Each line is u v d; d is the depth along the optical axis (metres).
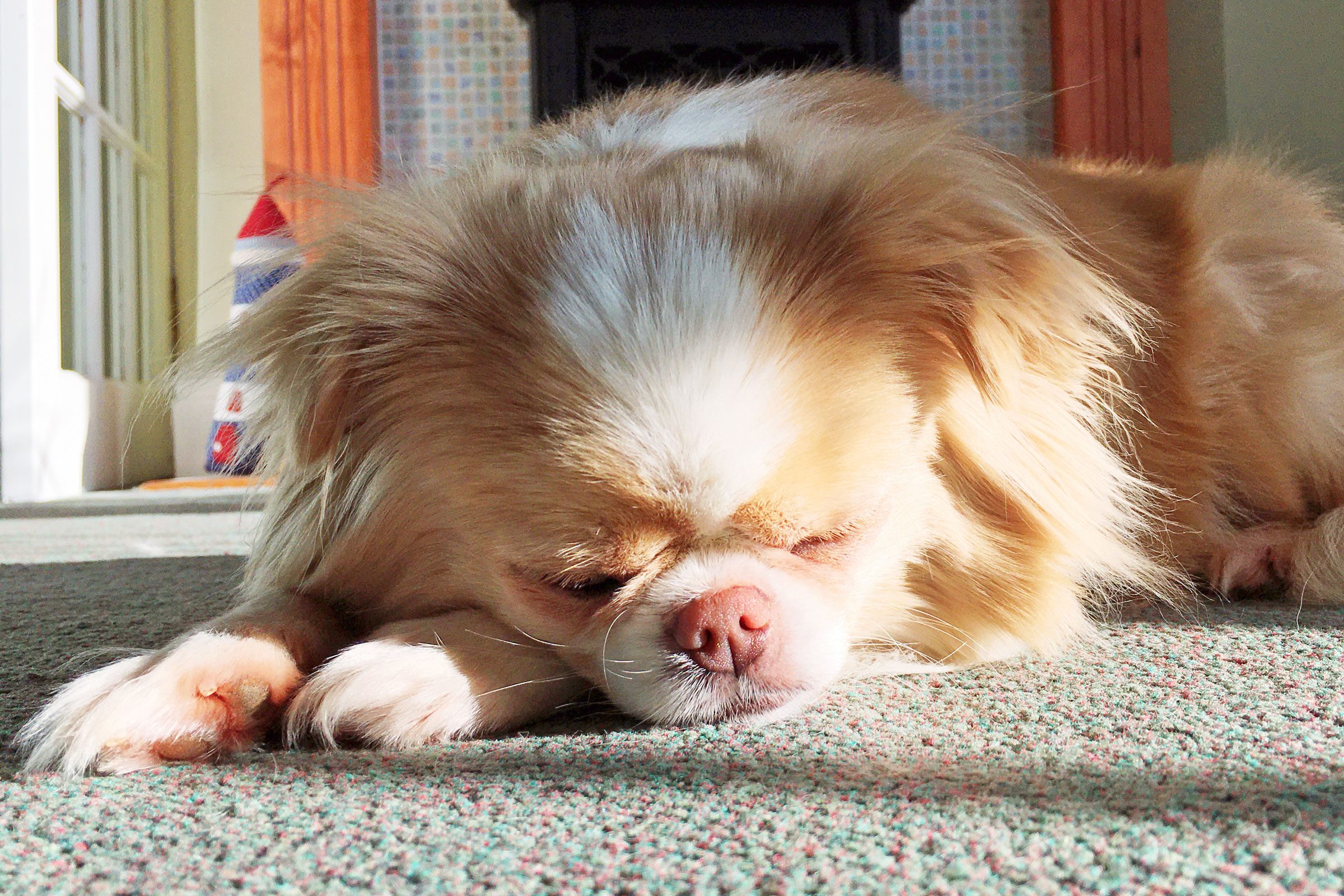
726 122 0.49
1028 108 1.21
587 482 0.37
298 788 0.31
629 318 0.38
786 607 0.38
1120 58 1.21
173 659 0.35
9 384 1.03
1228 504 0.51
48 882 0.27
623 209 0.41
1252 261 0.52
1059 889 0.26
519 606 0.39
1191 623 0.44
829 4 1.14
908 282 0.41
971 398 0.42
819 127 0.46
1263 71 1.05
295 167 1.26
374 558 0.42
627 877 0.27
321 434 0.42
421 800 0.30
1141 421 0.49
